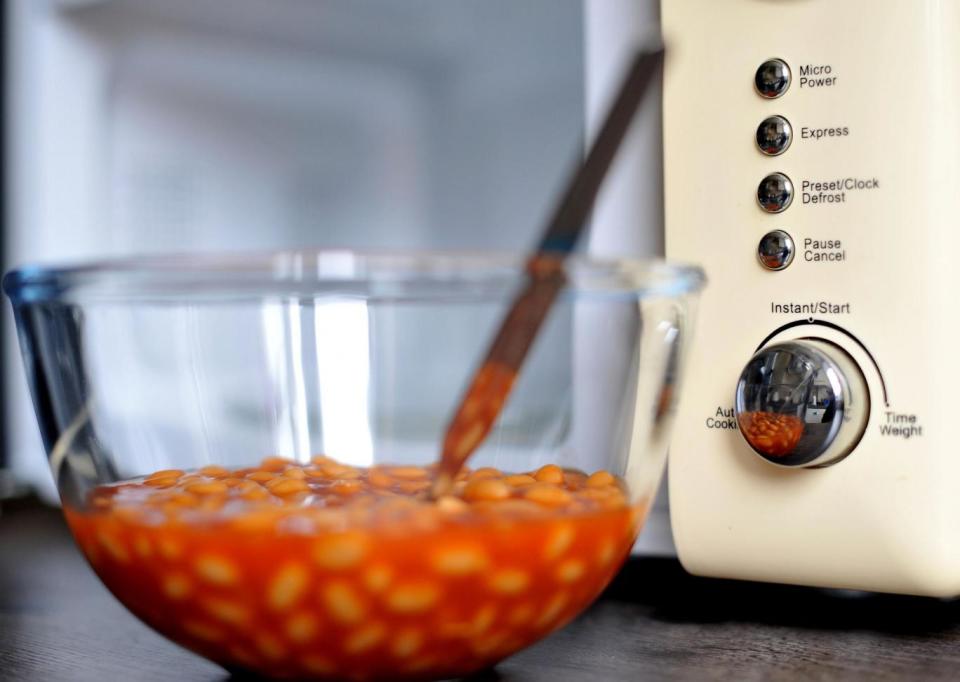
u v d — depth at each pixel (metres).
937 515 0.49
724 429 0.53
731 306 0.52
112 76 1.05
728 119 0.53
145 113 1.07
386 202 1.22
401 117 1.21
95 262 0.44
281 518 0.39
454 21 1.16
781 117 0.51
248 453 0.47
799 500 0.51
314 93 1.20
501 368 0.42
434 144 1.19
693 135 0.53
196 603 0.41
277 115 1.18
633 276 0.43
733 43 0.52
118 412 0.46
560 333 0.47
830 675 0.45
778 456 0.50
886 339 0.49
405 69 1.20
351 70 1.21
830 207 0.51
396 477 0.46
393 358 0.48
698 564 0.54
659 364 0.45
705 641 0.50
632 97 0.45
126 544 0.42
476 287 0.42
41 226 1.01
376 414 0.48
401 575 0.39
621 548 0.44
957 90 0.50
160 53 1.07
